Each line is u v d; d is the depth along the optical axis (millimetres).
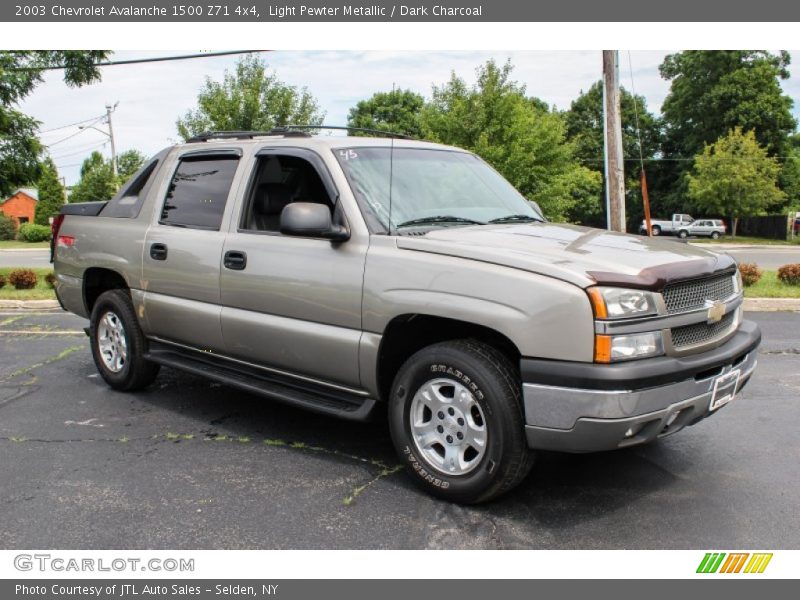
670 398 3287
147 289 5227
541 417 3262
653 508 3629
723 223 49594
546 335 3227
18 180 17266
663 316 3309
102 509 3631
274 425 4973
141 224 5328
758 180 45750
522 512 3584
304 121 24188
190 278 4840
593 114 62812
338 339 3973
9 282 13734
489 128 22516
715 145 47562
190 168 5160
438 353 3586
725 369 3625
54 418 5156
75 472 4121
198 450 4473
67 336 8492
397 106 55938
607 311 3158
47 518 3535
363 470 4133
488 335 3664
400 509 3621
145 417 5172
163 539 3328
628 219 62906
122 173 56031
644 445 4562
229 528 3428
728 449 4492
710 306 3551
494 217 4418
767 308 10812
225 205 4727
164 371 6551
